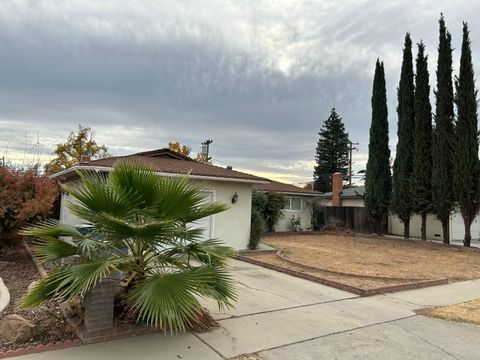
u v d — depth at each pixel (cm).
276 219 2081
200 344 431
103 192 421
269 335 474
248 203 1340
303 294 700
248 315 553
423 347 459
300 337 472
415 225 2183
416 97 1914
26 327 417
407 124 1970
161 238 442
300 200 2339
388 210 2144
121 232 425
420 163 1866
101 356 384
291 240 1748
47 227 457
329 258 1180
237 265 997
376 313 596
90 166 1056
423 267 1084
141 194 452
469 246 1664
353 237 1997
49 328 455
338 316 570
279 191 2180
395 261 1184
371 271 966
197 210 481
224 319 528
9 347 397
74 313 477
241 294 675
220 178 1224
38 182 923
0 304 544
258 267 977
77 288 381
